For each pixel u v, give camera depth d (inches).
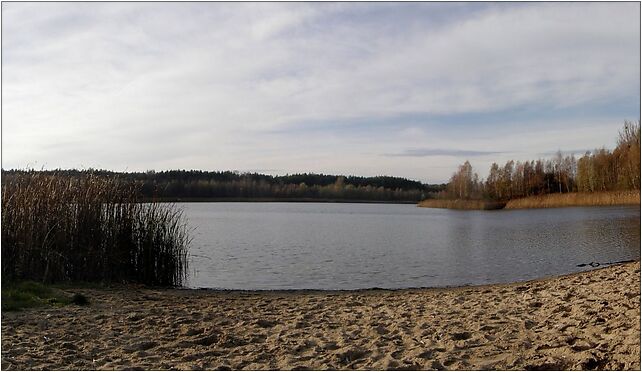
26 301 351.9
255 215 2137.1
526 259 740.7
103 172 531.5
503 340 261.7
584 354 222.7
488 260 741.3
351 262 729.0
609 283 410.9
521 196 2965.1
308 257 780.0
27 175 486.0
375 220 1820.9
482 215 2139.5
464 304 372.8
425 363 233.0
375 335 287.3
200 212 2427.4
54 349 258.8
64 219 475.2
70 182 498.0
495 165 3061.0
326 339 280.7
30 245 447.8
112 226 498.6
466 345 257.0
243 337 285.4
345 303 394.6
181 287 523.8
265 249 876.0
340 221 1758.1
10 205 450.0
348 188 4210.1
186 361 245.9
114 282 488.4
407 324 311.3
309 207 3447.3
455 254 811.4
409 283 572.7
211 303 393.7
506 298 390.0
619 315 280.7
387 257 783.7
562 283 447.5
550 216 1733.5
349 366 234.5
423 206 3503.9
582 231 1136.8
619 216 1576.0
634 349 217.5
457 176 3319.4
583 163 2662.4
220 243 960.9
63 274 465.1
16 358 241.6
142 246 515.5
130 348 264.1
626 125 2374.5
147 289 475.8
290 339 281.6
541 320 302.7
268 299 417.4
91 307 357.4
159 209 539.5
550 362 220.1
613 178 2496.3
